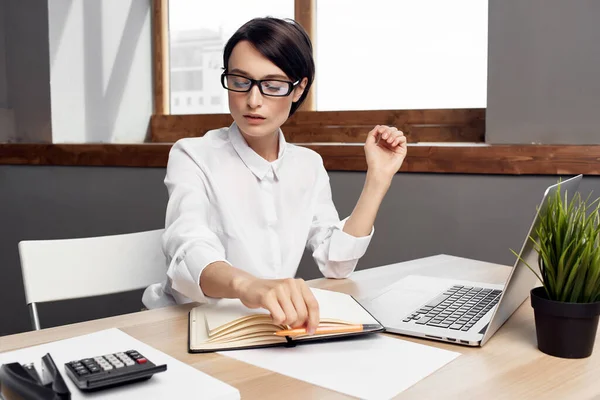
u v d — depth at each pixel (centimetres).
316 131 245
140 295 264
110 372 65
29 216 284
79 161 262
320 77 247
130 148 252
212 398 63
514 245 186
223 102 274
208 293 97
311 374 73
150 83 291
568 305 78
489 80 190
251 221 130
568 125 178
